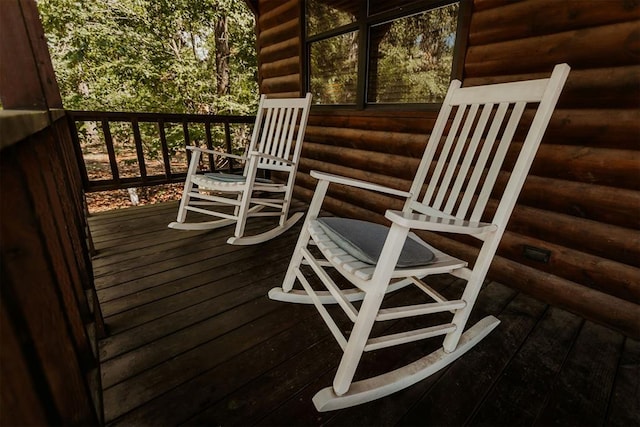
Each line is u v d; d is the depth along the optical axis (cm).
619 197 127
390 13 201
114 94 565
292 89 313
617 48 121
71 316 71
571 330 133
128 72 571
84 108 579
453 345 112
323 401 91
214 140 735
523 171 104
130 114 268
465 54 171
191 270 175
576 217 142
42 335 47
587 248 139
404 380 100
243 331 126
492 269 175
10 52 70
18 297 42
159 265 179
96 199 631
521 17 146
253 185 204
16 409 35
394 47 218
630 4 117
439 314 144
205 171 325
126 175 702
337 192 280
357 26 227
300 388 100
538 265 157
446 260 111
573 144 139
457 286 168
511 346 122
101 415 73
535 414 94
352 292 146
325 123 282
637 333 128
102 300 144
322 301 145
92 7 534
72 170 182
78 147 250
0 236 38
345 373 92
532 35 145
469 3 163
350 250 105
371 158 240
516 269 165
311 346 119
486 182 115
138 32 593
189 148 221
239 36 750
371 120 233
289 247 209
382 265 88
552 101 101
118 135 661
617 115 124
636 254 126
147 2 579
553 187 146
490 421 91
